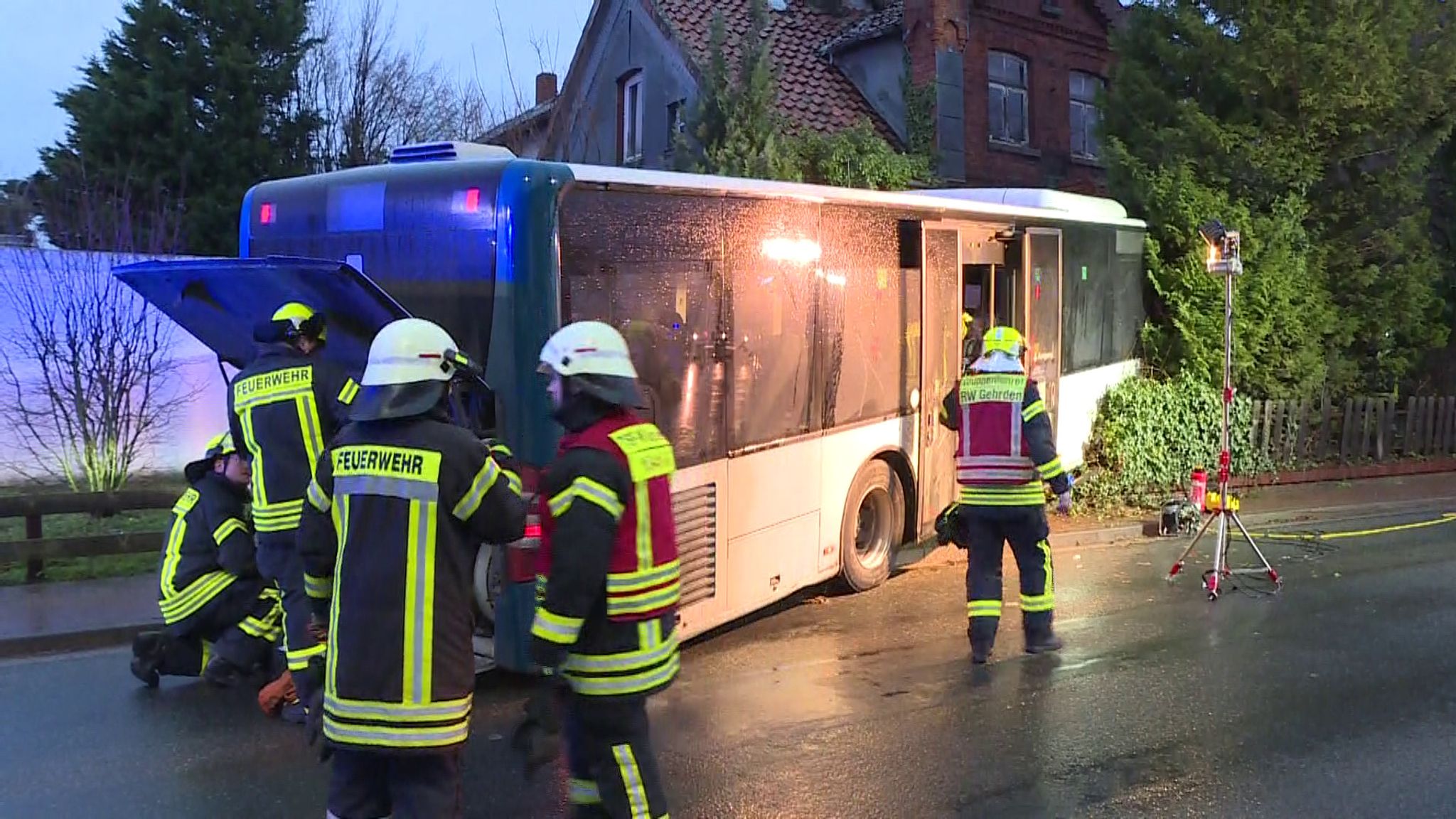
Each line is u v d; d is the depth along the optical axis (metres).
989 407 7.14
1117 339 13.55
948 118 17.83
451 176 6.27
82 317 11.26
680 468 6.91
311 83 21.34
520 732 4.59
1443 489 14.41
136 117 17.91
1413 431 16.25
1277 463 14.70
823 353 8.30
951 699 6.52
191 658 6.60
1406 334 16.34
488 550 6.31
